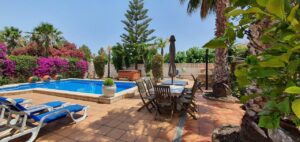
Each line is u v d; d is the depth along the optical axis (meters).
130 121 3.81
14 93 6.54
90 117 4.05
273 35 0.75
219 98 5.84
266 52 0.69
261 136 1.60
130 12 18.47
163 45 15.75
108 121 3.80
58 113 3.21
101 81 11.18
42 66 10.87
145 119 3.94
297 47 0.49
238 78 0.77
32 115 2.88
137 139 2.96
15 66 9.40
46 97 6.28
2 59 8.81
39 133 3.15
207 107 5.00
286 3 0.58
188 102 4.13
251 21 0.79
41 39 14.30
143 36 18.73
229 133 2.44
